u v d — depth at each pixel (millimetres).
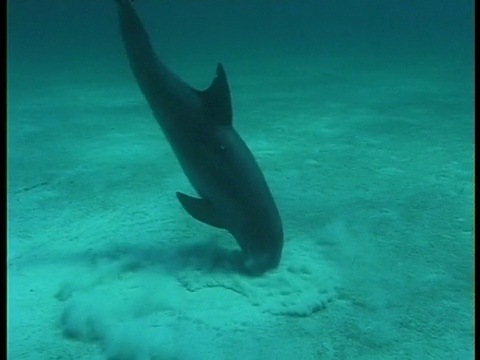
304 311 3369
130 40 3549
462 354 2936
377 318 3318
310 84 14016
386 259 4109
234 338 3121
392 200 5414
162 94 3592
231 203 3693
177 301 3518
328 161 6871
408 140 7875
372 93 12312
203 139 3619
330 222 4867
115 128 9086
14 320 3375
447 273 3863
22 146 7914
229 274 3857
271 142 7914
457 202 5281
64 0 133625
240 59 22547
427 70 16797
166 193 5758
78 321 3293
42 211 5266
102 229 4820
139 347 3020
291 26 80000
